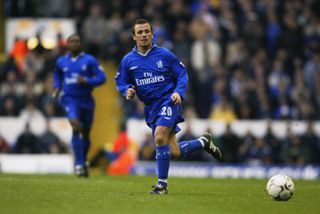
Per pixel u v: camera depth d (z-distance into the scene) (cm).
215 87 8444
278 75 8662
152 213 3027
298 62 8831
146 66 3947
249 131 7700
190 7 9612
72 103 5656
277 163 7650
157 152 3897
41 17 9425
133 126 7712
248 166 7381
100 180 5053
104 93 8650
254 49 9031
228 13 9200
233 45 8956
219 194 4038
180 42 8744
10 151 7844
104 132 8494
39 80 8544
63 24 8806
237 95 8362
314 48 9156
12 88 8412
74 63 5659
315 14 9581
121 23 9094
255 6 9456
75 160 5625
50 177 5397
